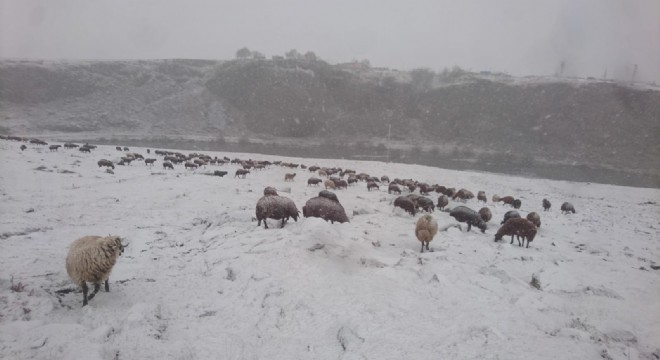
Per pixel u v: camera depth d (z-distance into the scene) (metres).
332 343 5.54
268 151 76.19
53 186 19.39
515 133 94.75
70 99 106.44
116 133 90.38
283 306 6.57
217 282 7.81
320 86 121.50
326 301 6.70
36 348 4.84
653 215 24.39
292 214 12.31
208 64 140.88
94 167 27.75
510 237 13.94
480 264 9.96
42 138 77.12
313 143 93.50
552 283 8.30
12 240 10.27
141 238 11.34
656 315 7.07
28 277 7.54
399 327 5.84
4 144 33.84
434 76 132.88
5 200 15.26
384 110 114.50
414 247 11.53
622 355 5.46
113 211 15.17
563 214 22.36
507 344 5.38
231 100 114.69
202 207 16.80
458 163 68.31
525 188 36.53
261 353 5.33
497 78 124.94
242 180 26.88
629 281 9.35
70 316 5.98
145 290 7.34
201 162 35.09
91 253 6.20
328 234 10.18
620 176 59.16
